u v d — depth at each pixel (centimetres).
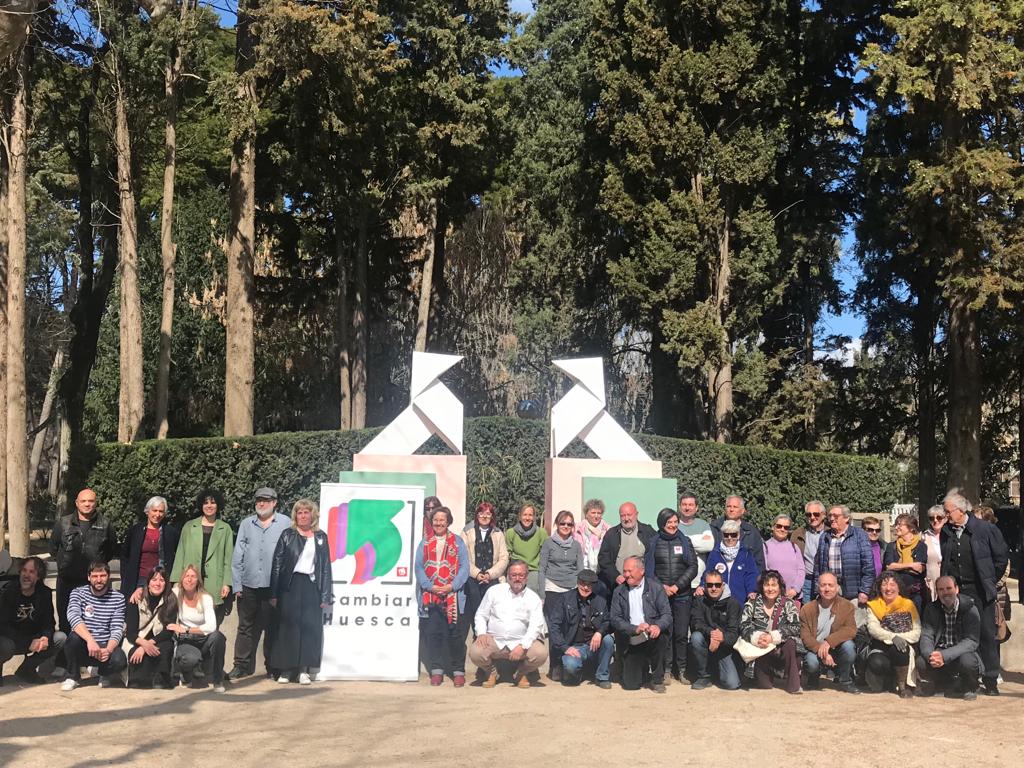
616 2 2717
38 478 5206
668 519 1149
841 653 1096
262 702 988
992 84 2212
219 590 1127
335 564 1177
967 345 2497
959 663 1058
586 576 1139
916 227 2355
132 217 2478
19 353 1892
